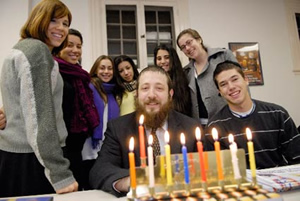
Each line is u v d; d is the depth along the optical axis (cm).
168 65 198
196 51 191
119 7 293
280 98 315
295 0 338
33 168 90
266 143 127
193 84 194
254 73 310
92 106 165
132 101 196
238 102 129
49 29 104
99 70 200
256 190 63
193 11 303
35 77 85
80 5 271
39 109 83
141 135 70
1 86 93
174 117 112
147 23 302
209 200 58
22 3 245
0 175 89
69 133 138
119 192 77
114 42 291
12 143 89
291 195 67
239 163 65
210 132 135
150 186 61
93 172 96
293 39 329
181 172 63
